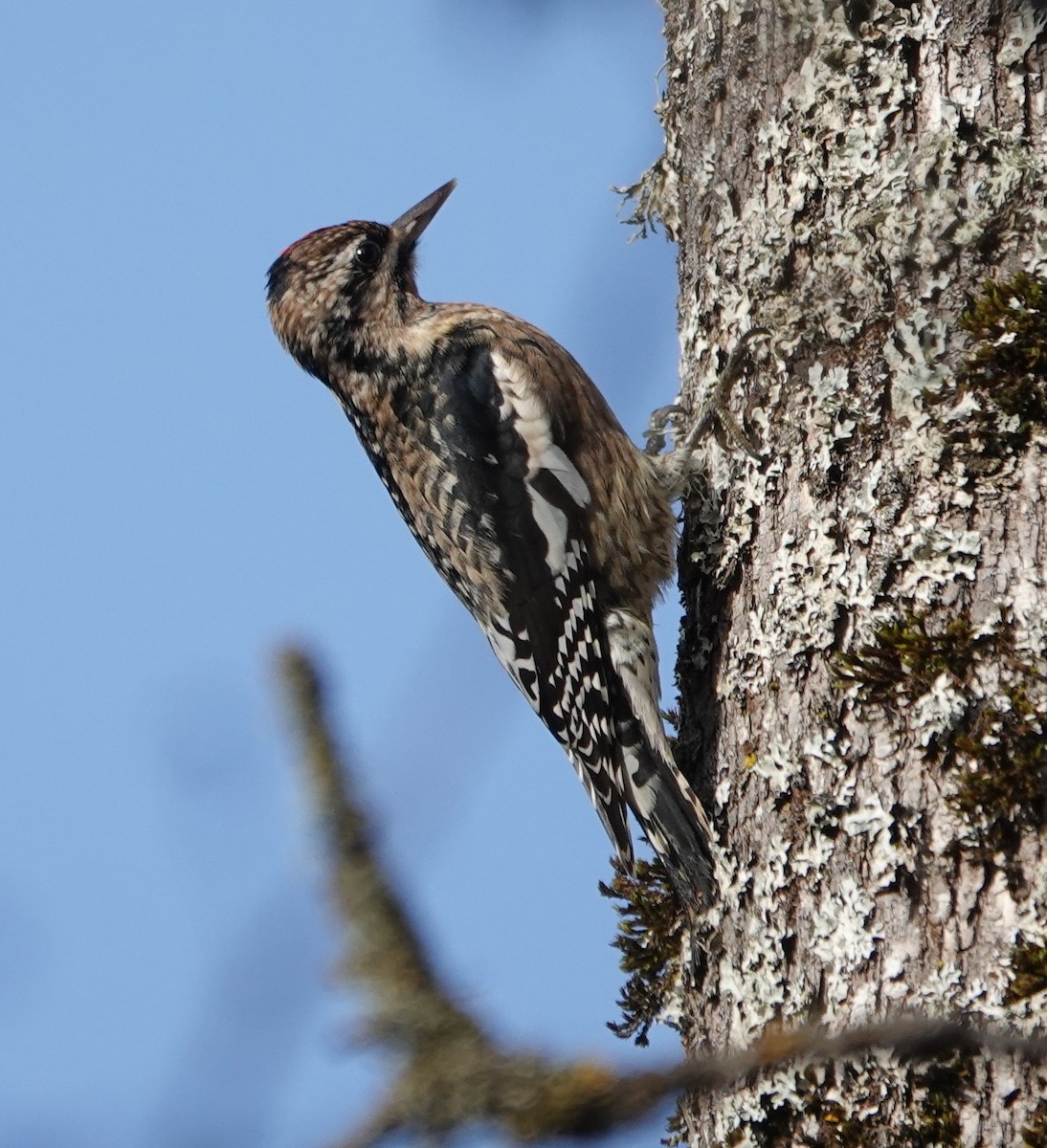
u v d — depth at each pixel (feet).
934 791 24.08
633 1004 29.58
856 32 27.58
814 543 26.55
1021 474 24.67
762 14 29.19
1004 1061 22.47
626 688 35.60
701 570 29.68
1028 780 23.43
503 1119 16.46
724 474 29.37
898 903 24.06
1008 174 25.66
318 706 19.06
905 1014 23.35
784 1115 24.14
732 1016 26.18
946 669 24.29
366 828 18.42
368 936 17.75
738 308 29.27
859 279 26.81
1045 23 26.11
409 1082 16.92
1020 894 23.13
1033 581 24.20
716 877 27.20
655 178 33.37
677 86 31.94
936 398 25.38
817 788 25.41
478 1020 17.21
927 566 24.93
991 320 25.13
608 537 36.29
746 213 29.35
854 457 26.22
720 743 28.07
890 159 26.86
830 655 25.88
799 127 28.22
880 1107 23.20
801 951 25.17
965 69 26.43
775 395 28.12
